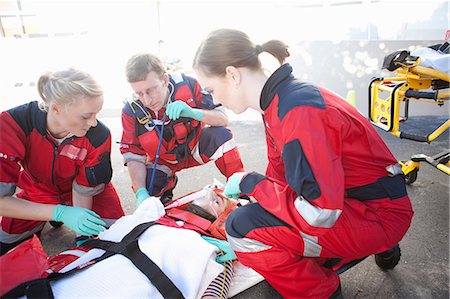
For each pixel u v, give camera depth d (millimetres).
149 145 1879
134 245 1291
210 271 1344
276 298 1519
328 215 1075
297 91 1125
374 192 1250
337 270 1404
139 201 1764
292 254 1262
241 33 1228
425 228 1941
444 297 1496
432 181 2451
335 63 3949
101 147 1620
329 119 1097
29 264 1219
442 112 3902
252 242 1285
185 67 4805
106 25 5992
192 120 1963
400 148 3029
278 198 1203
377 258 1655
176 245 1343
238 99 1269
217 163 2119
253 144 3209
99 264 1259
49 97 1323
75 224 1492
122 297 1157
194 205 1682
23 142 1486
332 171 1059
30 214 1497
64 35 5922
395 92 2303
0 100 4293
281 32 4656
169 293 1203
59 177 1685
